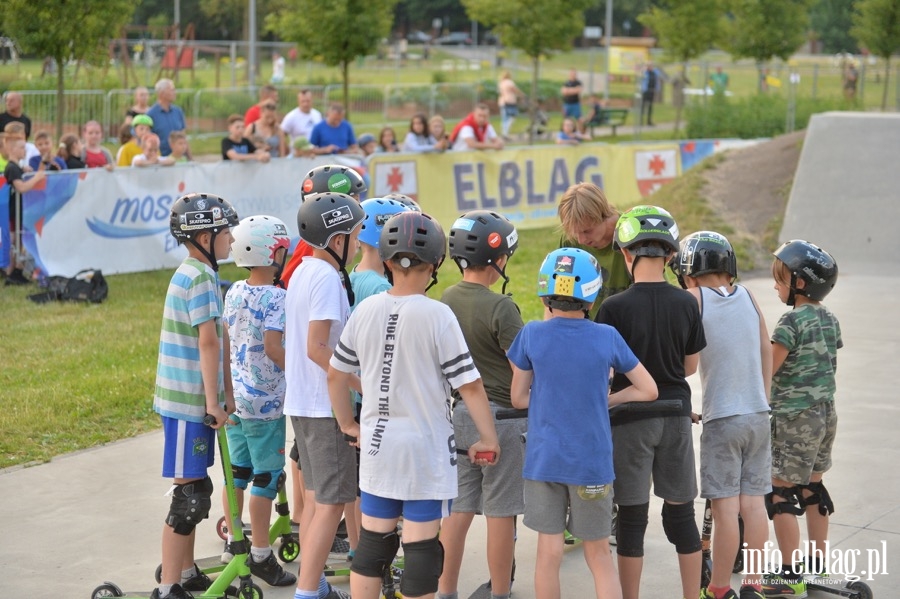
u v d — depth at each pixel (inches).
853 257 1251.2
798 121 2466.8
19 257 1018.1
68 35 1392.7
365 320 356.2
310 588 388.8
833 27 5954.7
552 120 2945.4
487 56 4783.5
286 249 436.1
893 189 1270.9
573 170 1542.8
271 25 2247.8
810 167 1316.4
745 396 394.9
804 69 2920.8
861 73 2824.8
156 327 892.6
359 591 354.0
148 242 1117.7
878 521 500.7
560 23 2469.2
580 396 360.8
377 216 422.6
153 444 625.0
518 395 373.7
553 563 367.6
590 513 364.5
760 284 1103.0
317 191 451.5
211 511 524.1
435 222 359.9
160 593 394.3
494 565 405.1
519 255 1284.4
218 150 2084.2
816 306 426.3
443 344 349.4
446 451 352.8
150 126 1228.5
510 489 400.8
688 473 384.8
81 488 552.7
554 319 370.3
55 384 718.5
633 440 377.1
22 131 1017.5
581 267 364.2
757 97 2522.1
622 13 7199.8
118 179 1079.0
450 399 359.9
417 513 349.4
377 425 352.5
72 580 441.7
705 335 395.2
